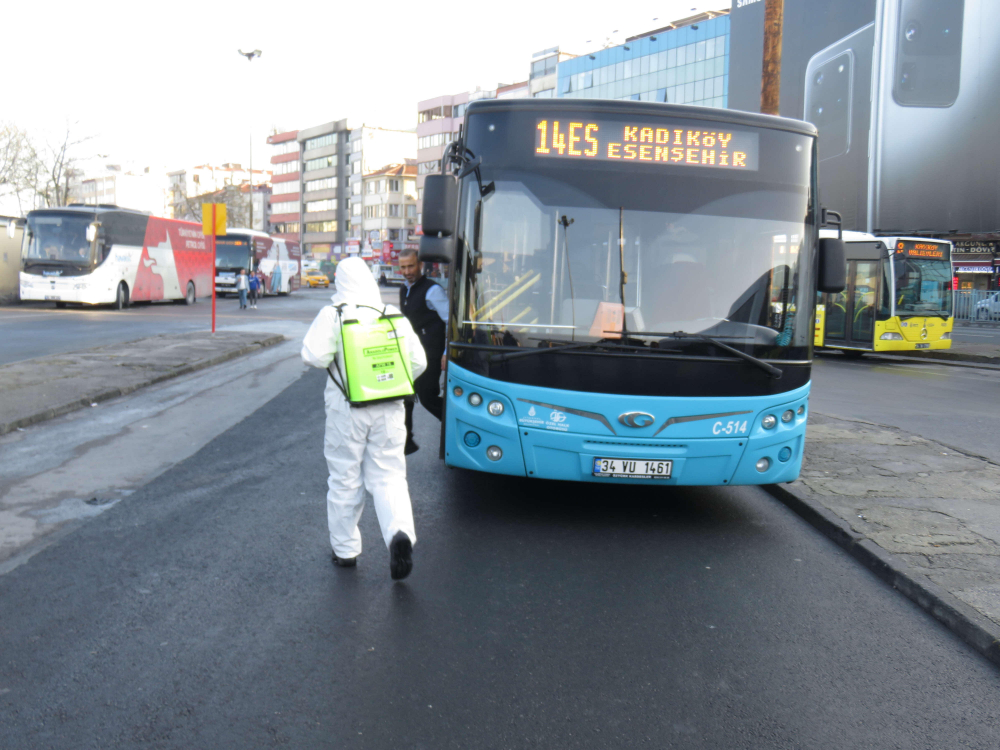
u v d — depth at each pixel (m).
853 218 42.25
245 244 45.25
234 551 5.07
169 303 40.41
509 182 5.75
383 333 4.55
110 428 9.02
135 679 3.43
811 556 5.33
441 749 2.96
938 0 39.53
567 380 5.54
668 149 5.79
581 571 4.91
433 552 5.17
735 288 5.67
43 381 11.62
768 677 3.62
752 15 50.31
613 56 77.62
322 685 3.41
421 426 9.66
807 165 5.93
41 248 31.14
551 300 5.60
